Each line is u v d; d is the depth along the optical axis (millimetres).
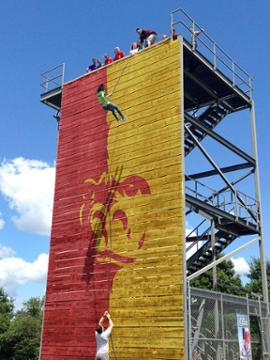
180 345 13828
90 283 17531
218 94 21609
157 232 15820
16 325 54812
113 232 17406
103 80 20344
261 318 18547
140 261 16016
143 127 17750
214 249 19531
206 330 15031
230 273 42406
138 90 18516
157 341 14492
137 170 17375
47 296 19031
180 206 15430
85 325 17125
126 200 17375
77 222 19047
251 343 18188
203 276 40438
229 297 16641
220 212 18375
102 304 16781
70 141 20797
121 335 15625
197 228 21109
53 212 20234
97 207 18438
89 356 16562
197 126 19062
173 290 14609
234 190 19453
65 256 19000
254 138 21875
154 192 16438
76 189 19656
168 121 16922
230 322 16281
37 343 53094
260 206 20906
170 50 17859
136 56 19172
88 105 20656
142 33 19828
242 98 21891
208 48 19422
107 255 17297
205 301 15320
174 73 17375
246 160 21328
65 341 17625
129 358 15102
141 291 15578
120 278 16469
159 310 14781
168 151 16516
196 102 22359
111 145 18828
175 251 15031
